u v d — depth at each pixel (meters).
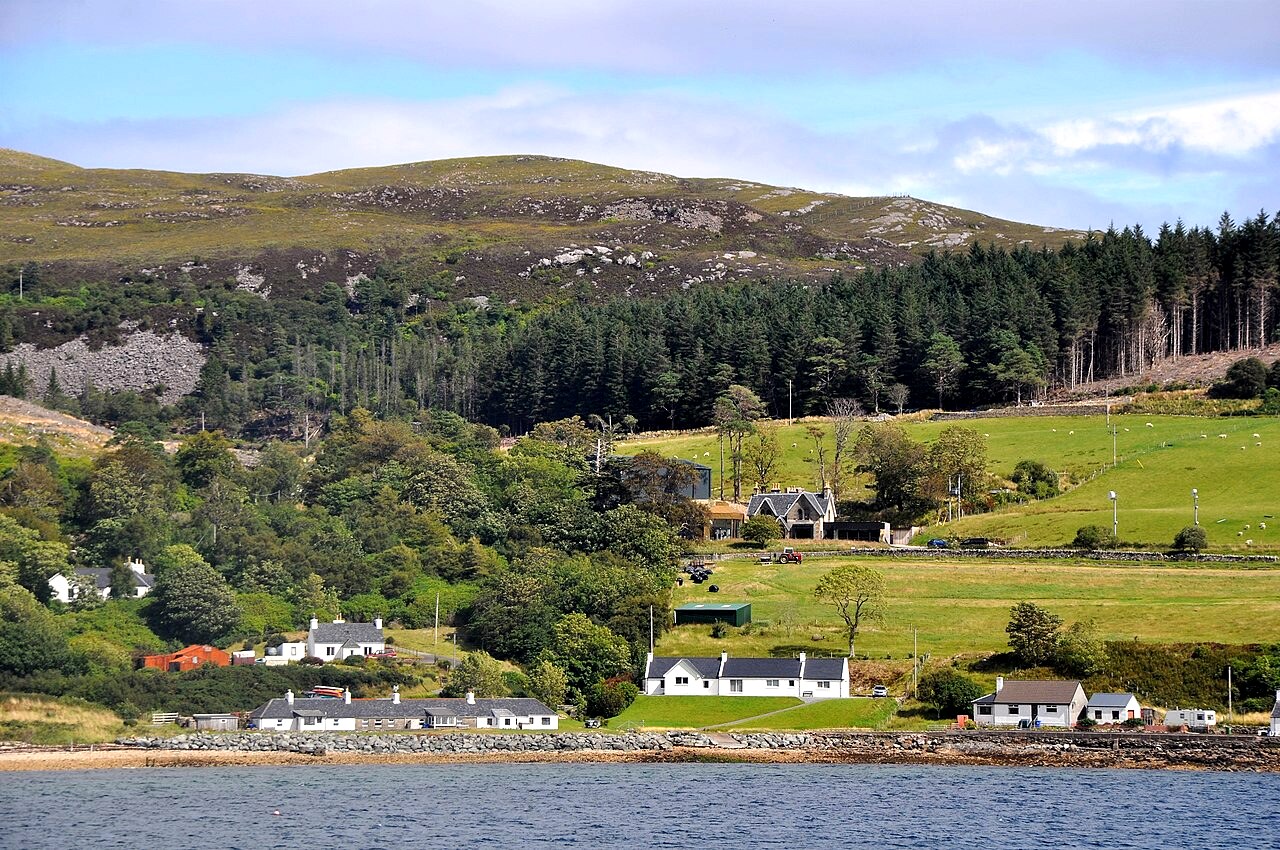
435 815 186.25
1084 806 187.75
